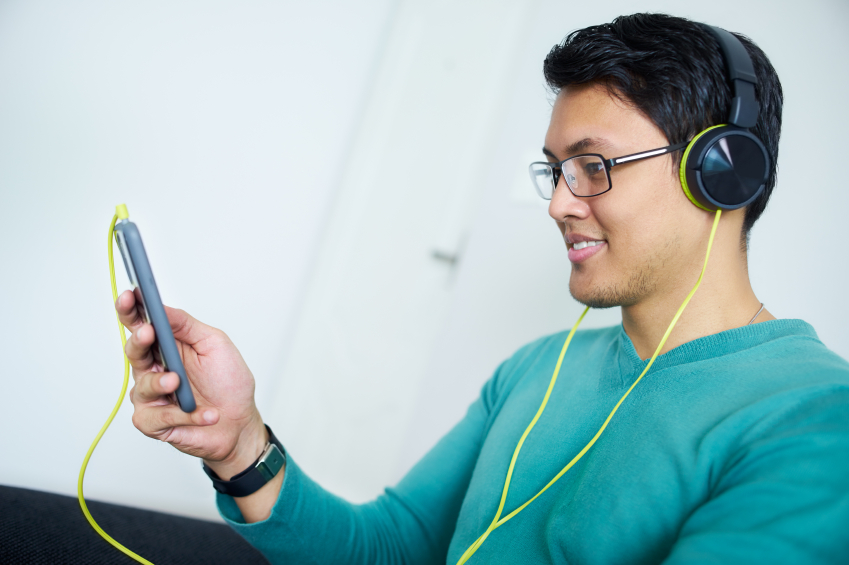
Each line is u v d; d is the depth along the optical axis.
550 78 0.72
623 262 0.66
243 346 2.32
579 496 0.61
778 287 1.17
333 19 2.37
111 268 0.55
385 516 0.86
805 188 1.16
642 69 0.63
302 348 2.36
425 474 0.90
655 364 0.65
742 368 0.59
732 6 1.30
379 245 2.37
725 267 0.65
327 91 2.38
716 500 0.46
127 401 2.00
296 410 2.34
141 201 2.07
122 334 0.58
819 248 1.14
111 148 2.01
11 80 1.86
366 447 2.26
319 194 2.41
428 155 2.36
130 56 2.01
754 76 0.62
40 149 1.91
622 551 0.54
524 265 1.61
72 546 0.78
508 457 0.74
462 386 1.65
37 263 1.91
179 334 0.66
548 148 0.72
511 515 0.66
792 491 0.42
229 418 0.67
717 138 0.59
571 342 0.87
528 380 0.85
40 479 1.90
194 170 2.16
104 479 1.97
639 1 1.46
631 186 0.64
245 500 0.72
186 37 2.09
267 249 2.33
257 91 2.24
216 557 0.89
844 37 1.16
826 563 0.39
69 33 1.92
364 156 2.40
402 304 2.31
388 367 2.29
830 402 0.48
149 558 0.81
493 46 2.30
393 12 2.49
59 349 1.93
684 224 0.64
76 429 1.95
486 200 1.70
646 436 0.59
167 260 2.15
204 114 2.15
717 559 0.41
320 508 0.77
